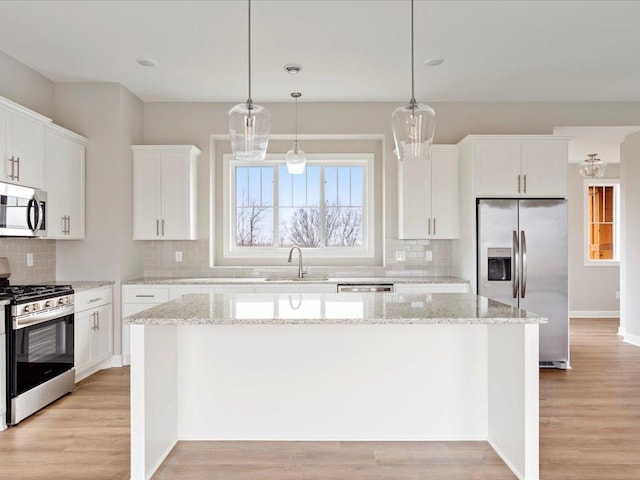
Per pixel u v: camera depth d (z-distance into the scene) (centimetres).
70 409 332
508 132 505
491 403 269
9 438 283
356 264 541
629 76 432
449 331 275
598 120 505
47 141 382
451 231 488
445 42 359
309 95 486
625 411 329
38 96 423
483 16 319
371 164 541
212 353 275
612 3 302
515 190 448
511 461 241
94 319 407
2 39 354
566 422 309
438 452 261
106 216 448
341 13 313
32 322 315
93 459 255
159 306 254
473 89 466
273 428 276
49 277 437
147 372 230
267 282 451
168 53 379
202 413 276
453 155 488
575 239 750
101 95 448
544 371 432
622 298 580
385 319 213
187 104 508
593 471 242
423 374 275
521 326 227
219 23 327
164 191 478
